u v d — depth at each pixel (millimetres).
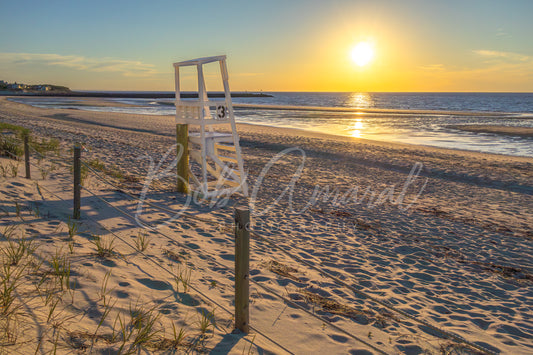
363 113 61312
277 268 5160
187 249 5285
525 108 87438
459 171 15672
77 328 2762
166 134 25969
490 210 10250
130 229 5766
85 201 6984
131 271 4145
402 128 36406
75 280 3588
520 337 4023
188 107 9055
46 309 2914
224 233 6324
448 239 7582
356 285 5000
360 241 7020
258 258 5469
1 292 2889
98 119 35469
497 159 19031
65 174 8906
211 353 2869
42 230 4949
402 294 4898
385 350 3443
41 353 2336
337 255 6152
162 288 3877
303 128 35500
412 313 4340
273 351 3084
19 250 3965
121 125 30922
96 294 3400
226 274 4633
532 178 14719
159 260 4668
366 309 4285
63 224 5371
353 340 3541
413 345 3590
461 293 5137
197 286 4109
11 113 36281
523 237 7938
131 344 2729
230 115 9047
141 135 23281
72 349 2484
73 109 52250
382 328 3881
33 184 7520
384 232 7715
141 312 3248
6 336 2391
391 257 6316
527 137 29219
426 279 5539
